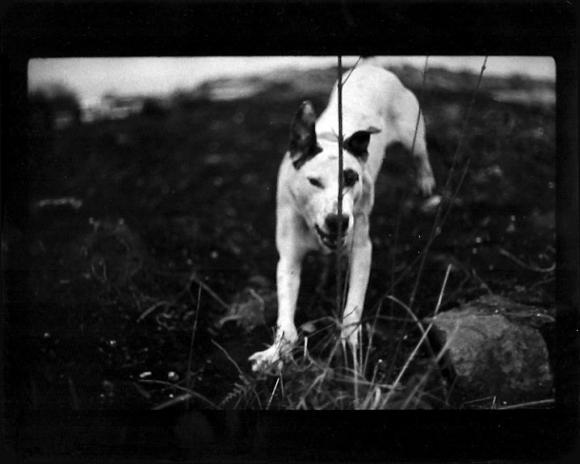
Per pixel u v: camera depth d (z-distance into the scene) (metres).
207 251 3.35
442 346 2.55
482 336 2.54
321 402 2.40
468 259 3.09
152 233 3.44
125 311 2.93
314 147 2.57
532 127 3.85
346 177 2.50
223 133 4.34
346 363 2.44
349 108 2.84
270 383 2.46
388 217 3.37
